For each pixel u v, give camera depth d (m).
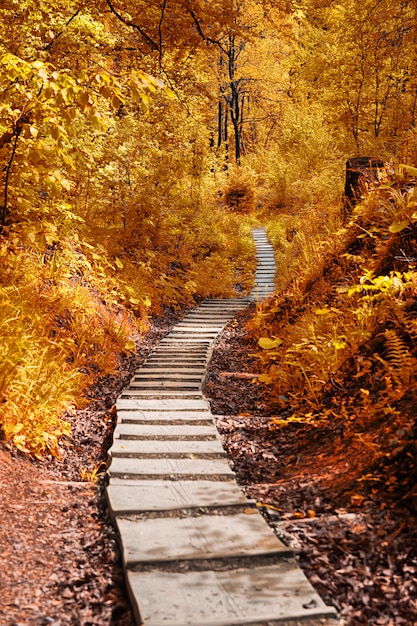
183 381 7.25
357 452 4.29
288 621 2.66
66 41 8.17
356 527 3.38
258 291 14.58
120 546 3.44
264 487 4.31
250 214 25.09
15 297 6.62
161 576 3.04
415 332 5.20
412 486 3.56
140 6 7.99
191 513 3.79
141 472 4.42
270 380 6.73
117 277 10.58
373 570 3.03
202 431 5.39
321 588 2.96
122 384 7.40
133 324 9.95
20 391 5.01
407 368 4.69
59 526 3.73
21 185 7.68
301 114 26.12
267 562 3.18
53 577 3.16
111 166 11.55
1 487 4.05
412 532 3.22
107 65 9.38
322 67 18.81
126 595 3.03
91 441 5.42
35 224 7.37
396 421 4.21
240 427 5.67
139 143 13.05
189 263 14.81
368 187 8.94
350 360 5.88
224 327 10.95
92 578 3.17
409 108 16.55
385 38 14.74
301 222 15.60
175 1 7.69
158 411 5.96
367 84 17.72
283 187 25.23
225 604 2.79
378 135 17.42
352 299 6.92
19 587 3.04
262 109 40.44
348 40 16.08
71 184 9.27
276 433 5.46
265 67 32.03
